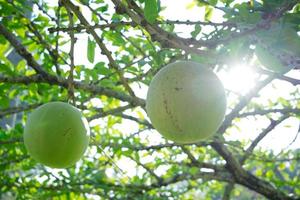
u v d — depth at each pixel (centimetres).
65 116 240
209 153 535
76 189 474
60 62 391
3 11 358
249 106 492
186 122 216
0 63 363
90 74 358
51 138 235
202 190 613
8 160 435
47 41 384
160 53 280
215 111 220
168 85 219
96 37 249
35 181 469
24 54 328
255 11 251
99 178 495
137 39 377
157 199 498
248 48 252
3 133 427
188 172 520
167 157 498
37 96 398
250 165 587
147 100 229
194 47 234
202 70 225
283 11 228
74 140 239
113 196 497
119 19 317
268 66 269
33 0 350
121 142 427
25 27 377
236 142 352
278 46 239
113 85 371
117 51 366
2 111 366
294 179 561
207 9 320
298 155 481
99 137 446
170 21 249
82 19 250
